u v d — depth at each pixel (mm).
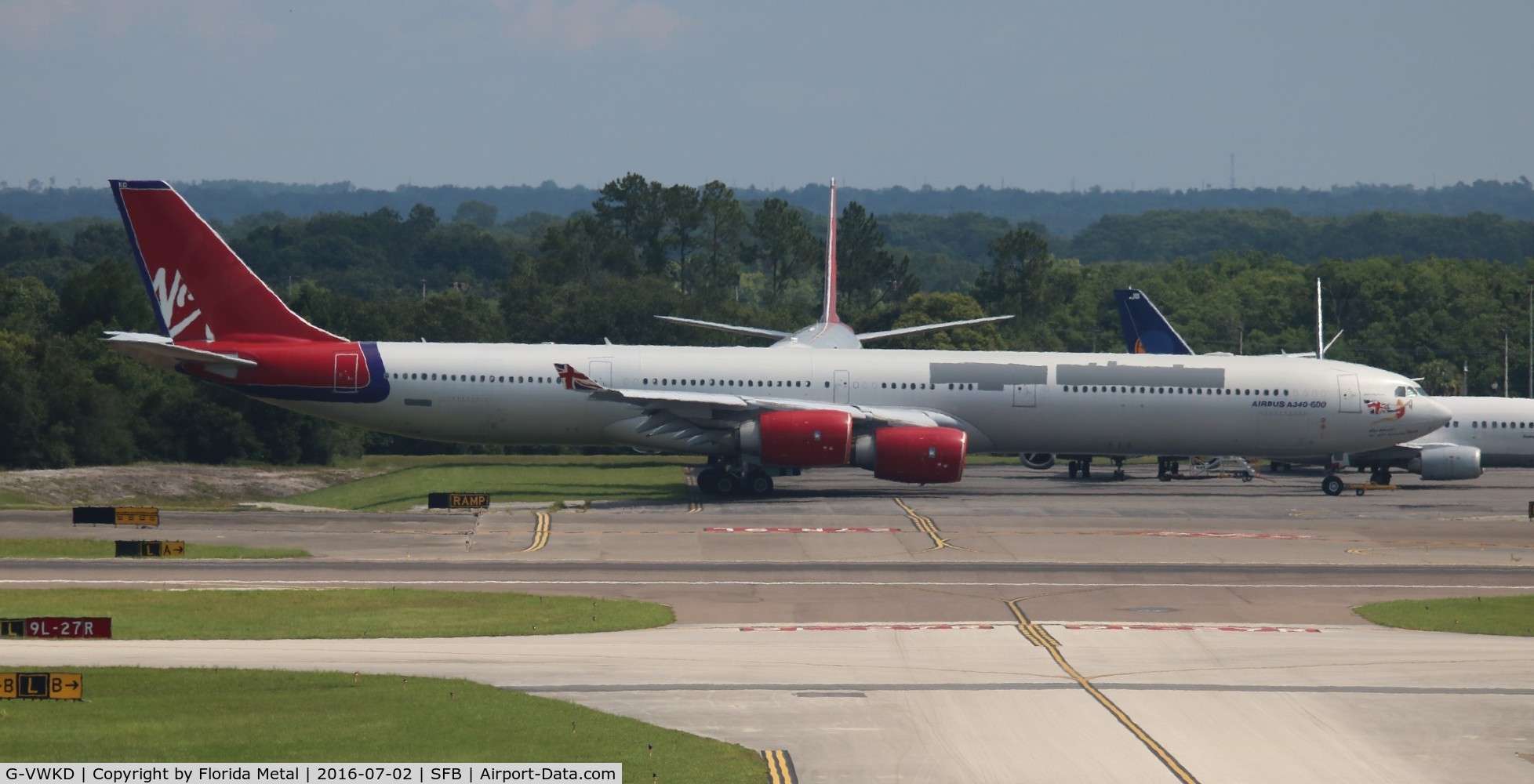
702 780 83375
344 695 100875
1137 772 86562
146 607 133625
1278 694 105812
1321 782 85438
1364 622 137000
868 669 112438
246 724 93125
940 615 137875
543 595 145750
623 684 106312
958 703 101875
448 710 97125
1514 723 98375
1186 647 122750
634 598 145125
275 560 166625
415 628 126938
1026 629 130750
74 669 107500
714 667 112312
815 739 92500
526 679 107438
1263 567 169875
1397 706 102688
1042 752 90375
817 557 173625
